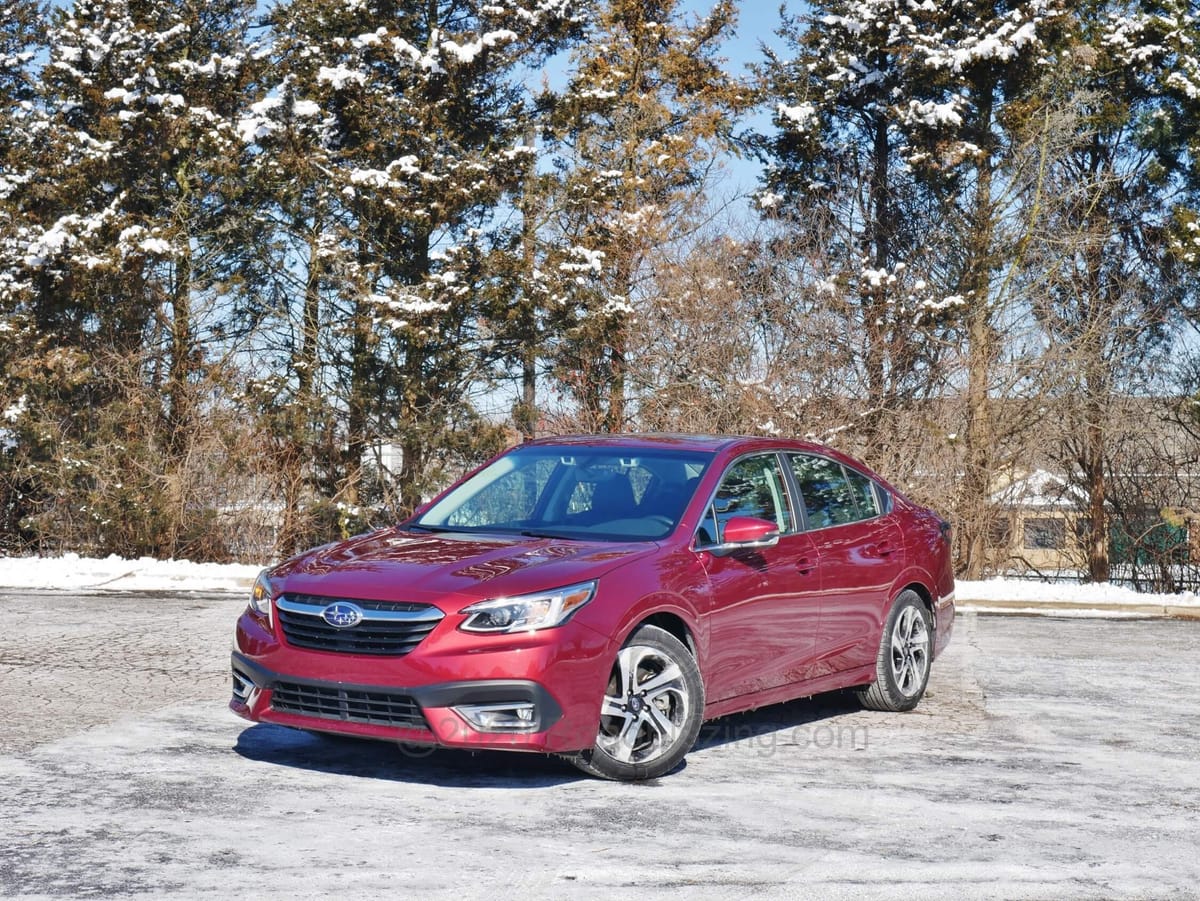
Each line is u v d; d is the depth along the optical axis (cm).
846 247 3092
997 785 695
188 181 2983
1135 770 746
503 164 2986
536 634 636
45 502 2528
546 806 614
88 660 1051
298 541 2491
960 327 2753
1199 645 1361
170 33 2995
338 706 644
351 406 2870
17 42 3612
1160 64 3322
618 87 3650
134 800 605
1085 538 2791
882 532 903
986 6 3003
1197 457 2755
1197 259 2842
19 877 489
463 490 816
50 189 2859
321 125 2947
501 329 2956
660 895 487
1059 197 2944
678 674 690
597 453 812
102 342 2812
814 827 593
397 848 537
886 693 897
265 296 3062
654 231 3081
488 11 3006
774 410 2459
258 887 482
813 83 3450
